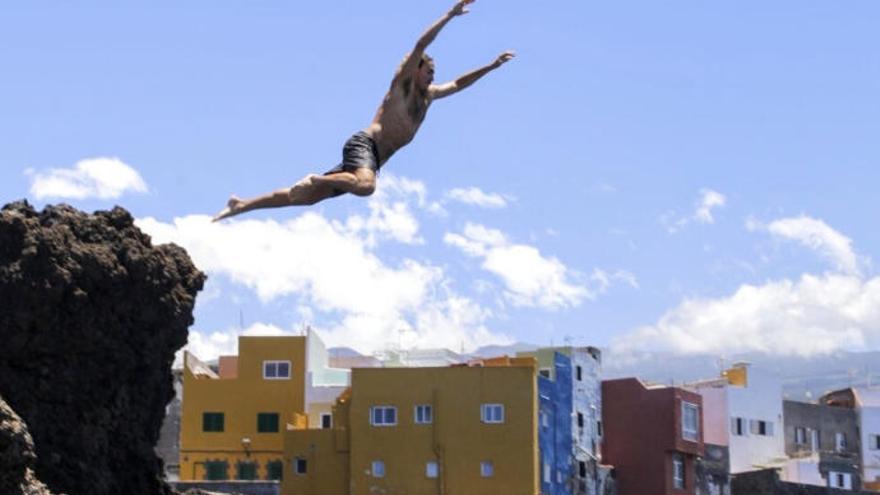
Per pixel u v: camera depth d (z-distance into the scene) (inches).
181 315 2923.2
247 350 4441.4
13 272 2669.8
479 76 984.3
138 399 2874.0
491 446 4128.9
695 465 4736.7
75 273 2726.4
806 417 5255.9
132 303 2817.4
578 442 4483.3
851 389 5457.7
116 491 2802.7
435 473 4121.6
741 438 5007.4
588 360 4623.5
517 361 4318.4
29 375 2699.3
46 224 2753.4
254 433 4379.9
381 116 959.6
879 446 5344.5
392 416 4163.4
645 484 4608.8
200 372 4650.6
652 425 4626.0
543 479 4244.6
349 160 944.3
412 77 962.7
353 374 4190.5
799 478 5064.0
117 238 2827.3
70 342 2721.5
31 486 1884.8
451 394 4156.0
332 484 4158.5
